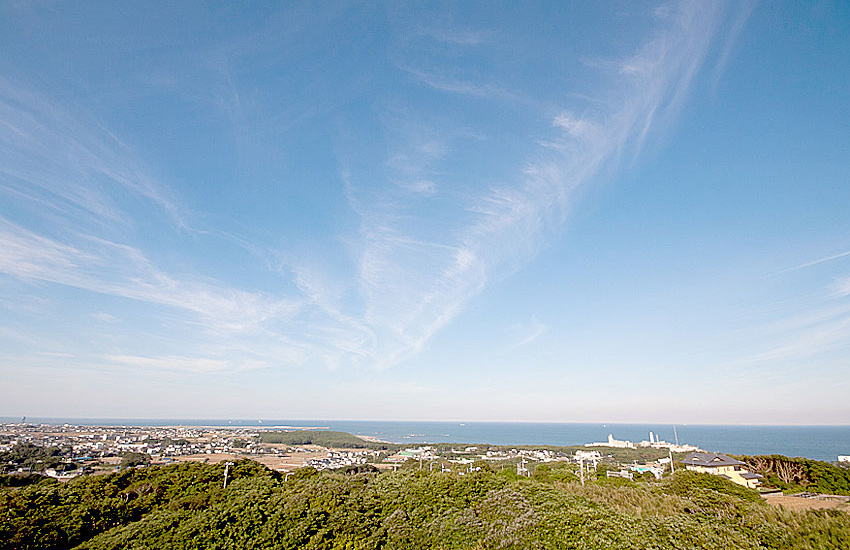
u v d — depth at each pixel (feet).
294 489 103.60
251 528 80.94
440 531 79.10
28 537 77.05
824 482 122.01
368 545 75.41
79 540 81.51
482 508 87.25
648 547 64.85
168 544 74.59
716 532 70.85
